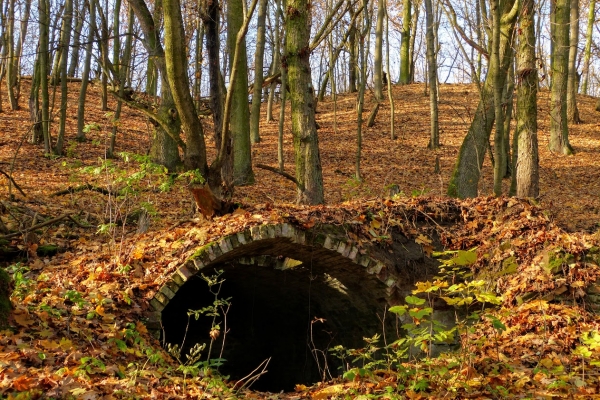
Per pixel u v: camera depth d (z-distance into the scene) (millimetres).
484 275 7789
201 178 7309
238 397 5359
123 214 9445
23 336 4875
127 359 5293
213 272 8820
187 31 15516
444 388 5164
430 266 8031
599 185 16312
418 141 21312
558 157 19422
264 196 12953
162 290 6488
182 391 4789
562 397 4969
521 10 9617
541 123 23859
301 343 11086
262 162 17953
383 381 5453
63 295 6027
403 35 32344
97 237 8641
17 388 3896
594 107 26969
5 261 7668
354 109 26578
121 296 6230
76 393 4059
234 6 13531
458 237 8211
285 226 7250
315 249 7602
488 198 8602
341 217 7793
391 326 8352
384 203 8328
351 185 13594
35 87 16797
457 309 7902
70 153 14617
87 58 16688
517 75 9758
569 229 10516
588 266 7094
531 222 7938
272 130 23062
